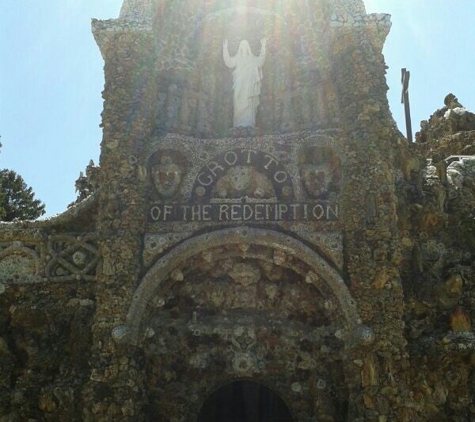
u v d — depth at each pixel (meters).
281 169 16.88
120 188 16.28
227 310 16.78
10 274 16.58
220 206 16.41
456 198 17.64
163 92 18.23
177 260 15.92
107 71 17.34
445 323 15.88
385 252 15.33
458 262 16.86
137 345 15.42
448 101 24.86
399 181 17.23
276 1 19.84
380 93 16.77
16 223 16.84
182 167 17.12
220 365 16.45
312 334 16.41
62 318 16.16
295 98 18.41
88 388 14.81
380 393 14.40
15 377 15.94
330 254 15.77
